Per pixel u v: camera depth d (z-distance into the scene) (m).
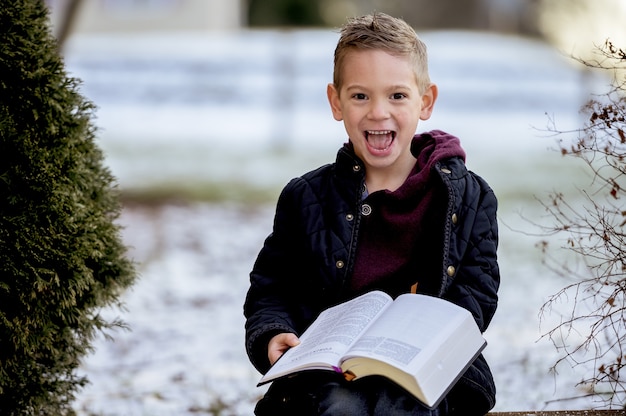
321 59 27.62
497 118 24.97
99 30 34.28
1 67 4.66
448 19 56.78
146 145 22.28
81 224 4.73
